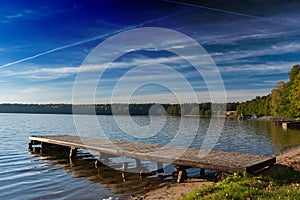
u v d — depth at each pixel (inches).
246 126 1851.6
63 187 394.6
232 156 418.6
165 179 421.7
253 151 741.9
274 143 918.4
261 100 2984.7
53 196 356.2
